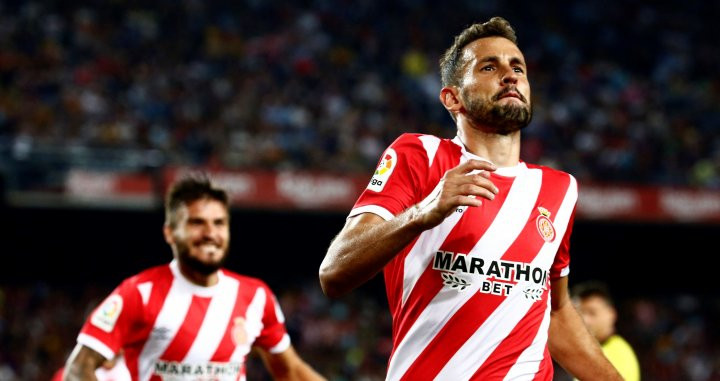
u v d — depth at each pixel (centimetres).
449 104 1067
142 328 1503
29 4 6022
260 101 5897
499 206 988
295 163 5353
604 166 6078
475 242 964
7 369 4828
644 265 6719
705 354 6269
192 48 6250
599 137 6400
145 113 5525
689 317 6519
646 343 6203
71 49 5812
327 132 5806
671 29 7881
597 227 6147
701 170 6138
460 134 1052
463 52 1050
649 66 7519
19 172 4744
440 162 998
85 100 5416
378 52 6825
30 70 5534
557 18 7738
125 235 5488
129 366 1513
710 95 7156
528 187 1015
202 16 6556
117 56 5903
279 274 6275
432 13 7388
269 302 1616
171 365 1515
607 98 6894
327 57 6594
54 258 5562
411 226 870
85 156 4809
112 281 5788
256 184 4966
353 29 6950
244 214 5597
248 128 5631
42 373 4884
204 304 1538
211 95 5809
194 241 1512
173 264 1557
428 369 966
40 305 5238
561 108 6612
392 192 970
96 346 1458
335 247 939
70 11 6103
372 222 945
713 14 8075
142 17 6322
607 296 1939
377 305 6153
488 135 1027
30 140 5016
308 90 6194
